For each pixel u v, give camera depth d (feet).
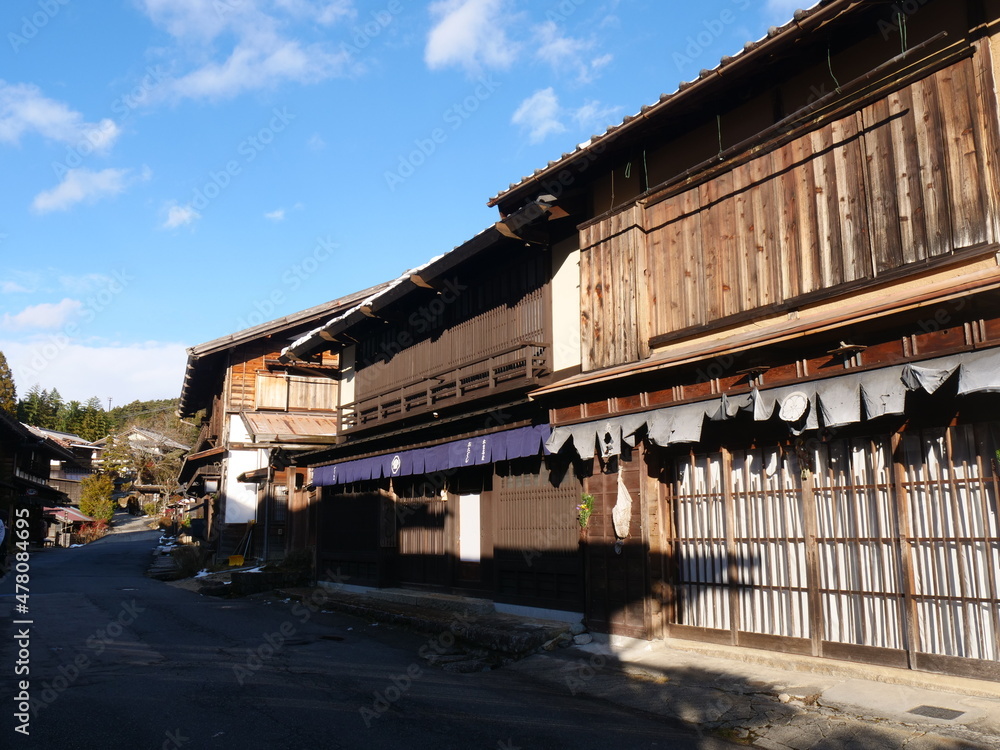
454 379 47.16
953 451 23.32
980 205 22.49
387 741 20.52
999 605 21.88
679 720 22.62
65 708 23.88
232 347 86.94
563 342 38.91
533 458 39.52
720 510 30.22
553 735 21.06
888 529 24.71
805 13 24.89
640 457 32.24
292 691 26.25
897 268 24.41
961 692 21.56
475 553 45.42
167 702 24.63
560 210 38.55
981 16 23.25
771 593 28.04
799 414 25.08
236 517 85.92
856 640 25.23
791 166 28.45
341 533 58.95
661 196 33.81
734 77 28.58
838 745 19.30
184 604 52.95
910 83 24.75
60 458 134.10
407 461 47.78
